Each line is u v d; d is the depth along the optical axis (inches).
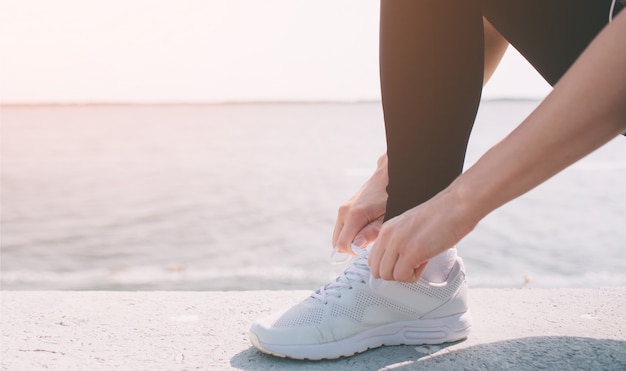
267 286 159.8
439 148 30.0
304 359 35.1
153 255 218.4
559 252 197.9
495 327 40.2
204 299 48.1
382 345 37.2
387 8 30.3
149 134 1278.3
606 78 19.5
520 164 21.9
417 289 36.6
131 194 418.3
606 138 20.7
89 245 243.1
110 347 37.4
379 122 1633.9
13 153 865.5
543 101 21.7
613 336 37.7
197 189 428.8
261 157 689.0
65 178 539.8
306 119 1868.8
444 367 33.6
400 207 30.8
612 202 311.7
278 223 278.7
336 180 456.4
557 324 40.3
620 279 158.9
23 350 36.8
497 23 31.2
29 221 315.0
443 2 29.1
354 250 35.0
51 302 47.4
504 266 179.8
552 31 29.2
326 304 36.0
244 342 38.3
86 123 1839.3
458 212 24.3
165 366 34.2
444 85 29.5
